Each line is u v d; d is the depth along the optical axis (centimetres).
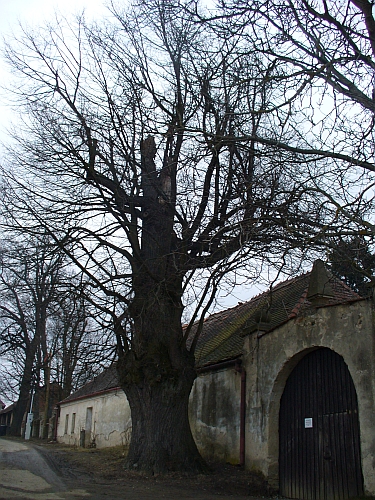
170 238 1220
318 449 1023
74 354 1290
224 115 880
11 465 1184
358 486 920
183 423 1177
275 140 854
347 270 863
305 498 1023
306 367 1102
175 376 1180
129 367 1211
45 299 1180
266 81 779
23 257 1165
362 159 784
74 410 2864
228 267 1002
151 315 1185
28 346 3058
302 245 766
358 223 745
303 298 1241
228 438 1299
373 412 893
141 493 904
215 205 1088
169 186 1217
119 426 2098
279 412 1144
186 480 1073
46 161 1219
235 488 1047
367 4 723
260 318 1248
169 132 983
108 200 1193
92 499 796
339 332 1002
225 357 1388
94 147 1180
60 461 1412
